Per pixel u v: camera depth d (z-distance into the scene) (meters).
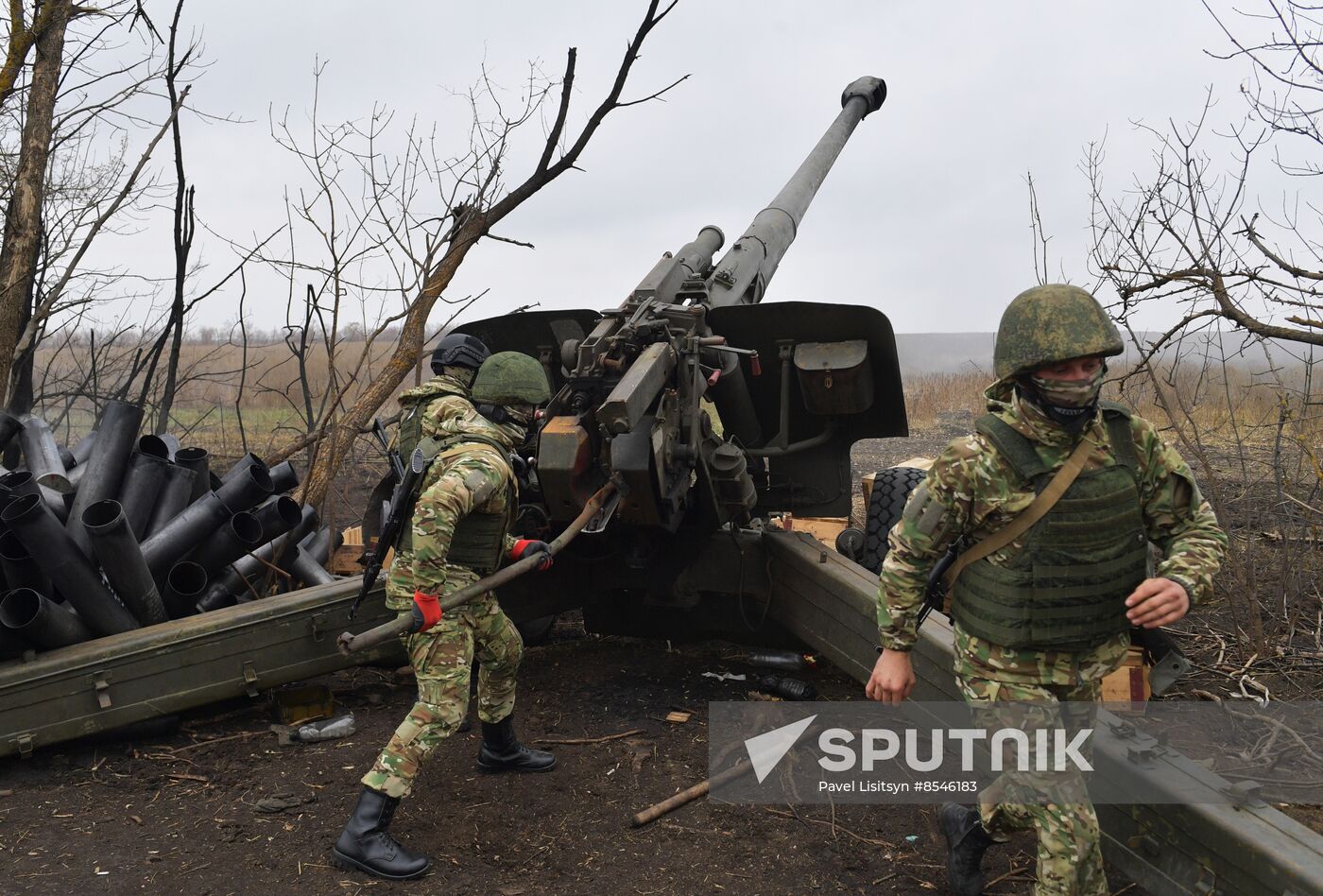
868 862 3.22
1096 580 2.40
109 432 4.62
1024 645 2.44
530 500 4.58
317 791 3.69
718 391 4.98
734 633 5.26
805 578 4.59
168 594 4.39
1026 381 2.37
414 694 4.77
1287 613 5.23
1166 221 4.75
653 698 4.73
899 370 4.88
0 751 3.76
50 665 3.83
